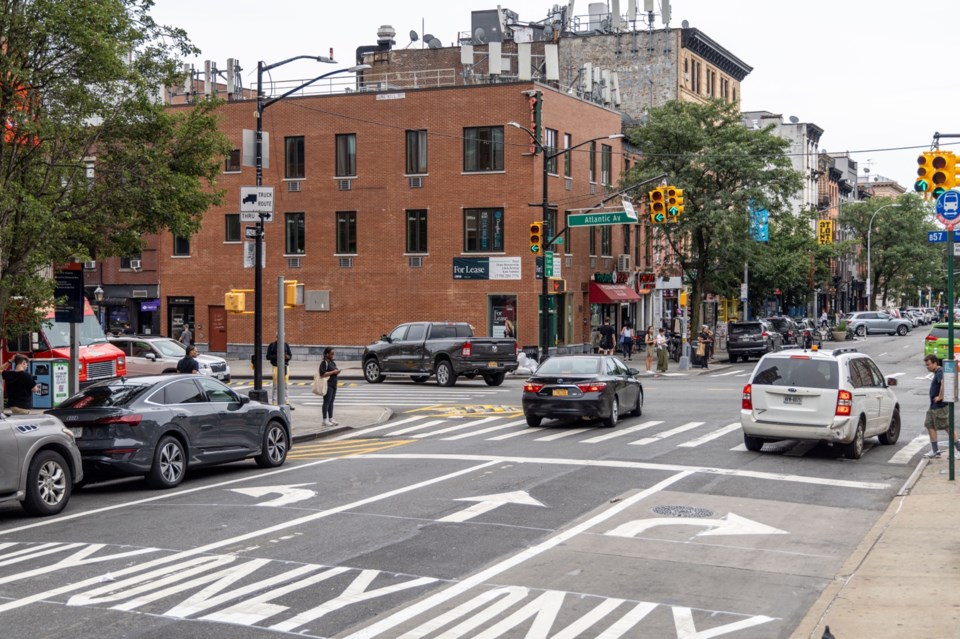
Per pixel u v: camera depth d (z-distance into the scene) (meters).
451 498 14.44
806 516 13.42
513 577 10.19
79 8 18.23
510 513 13.37
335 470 17.55
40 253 18.72
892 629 8.20
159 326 52.62
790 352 18.80
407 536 12.00
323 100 49.19
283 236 50.28
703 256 51.62
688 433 21.89
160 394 16.36
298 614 8.86
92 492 15.95
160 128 20.66
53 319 26.92
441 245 47.50
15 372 21.44
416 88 47.66
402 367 37.16
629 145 58.09
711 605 9.30
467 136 47.09
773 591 9.81
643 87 68.50
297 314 50.16
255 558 10.91
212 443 16.95
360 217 48.81
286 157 50.06
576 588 9.82
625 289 55.00
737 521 13.00
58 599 9.35
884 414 19.80
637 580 10.16
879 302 127.75
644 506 13.90
